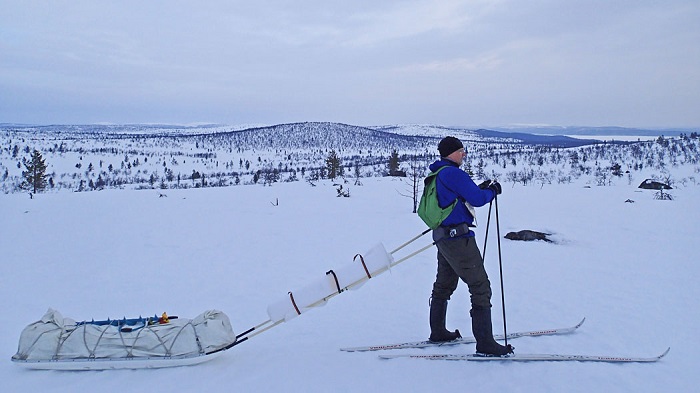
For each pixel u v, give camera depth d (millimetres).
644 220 14211
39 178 49375
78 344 3566
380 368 3562
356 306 5652
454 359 3666
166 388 3281
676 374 3449
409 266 8289
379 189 28766
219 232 13188
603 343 4129
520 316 5105
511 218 14758
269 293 6715
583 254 9289
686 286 6609
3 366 3713
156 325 3826
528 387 3203
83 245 11172
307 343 4246
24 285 7289
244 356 3902
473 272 3561
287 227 14164
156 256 9750
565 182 43250
